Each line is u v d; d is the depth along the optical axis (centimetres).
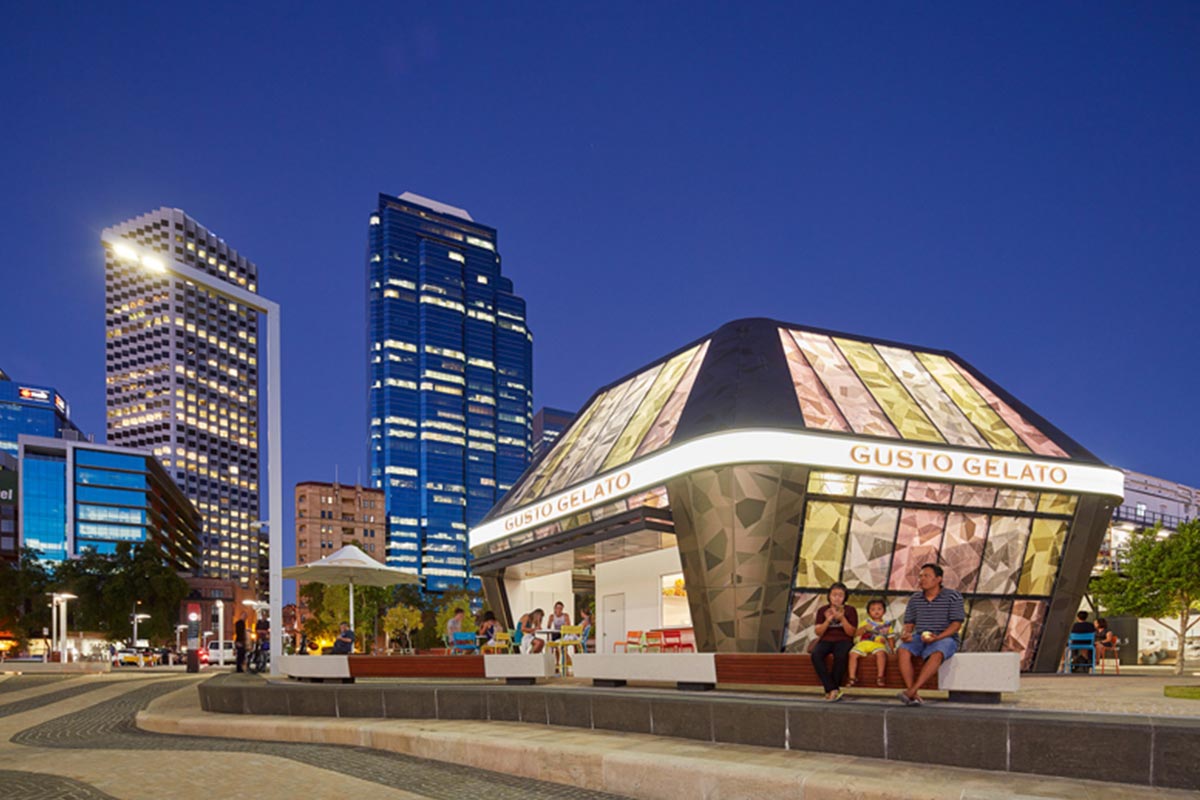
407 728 1321
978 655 959
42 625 10106
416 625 11344
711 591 2034
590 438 2962
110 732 1627
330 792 921
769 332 2423
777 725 1016
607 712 1235
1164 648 3391
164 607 9888
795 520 2017
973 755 847
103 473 14600
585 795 959
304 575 2566
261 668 2980
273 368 2058
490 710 1413
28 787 938
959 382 2614
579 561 2872
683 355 2758
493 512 3177
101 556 10081
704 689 1327
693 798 898
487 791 971
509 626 3116
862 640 1036
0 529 13800
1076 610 2355
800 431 2027
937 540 2197
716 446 2019
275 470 2044
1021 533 2298
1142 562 2820
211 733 1570
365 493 19700
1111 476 2352
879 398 2348
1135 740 757
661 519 2117
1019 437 2408
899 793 755
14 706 2197
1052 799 702
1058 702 1046
